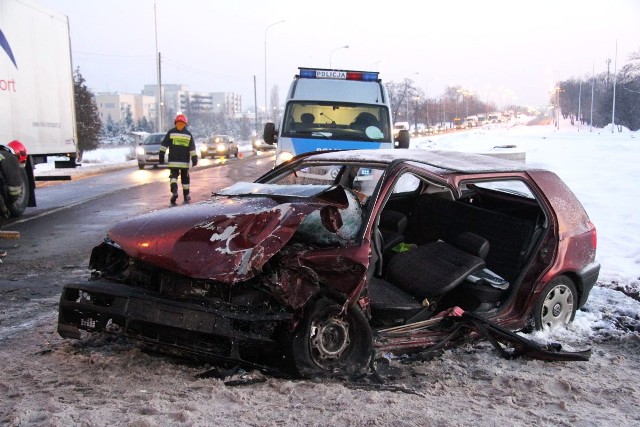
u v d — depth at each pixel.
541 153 32.19
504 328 5.11
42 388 3.96
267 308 4.07
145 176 23.67
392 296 4.83
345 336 4.32
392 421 3.56
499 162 5.75
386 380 4.38
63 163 16.36
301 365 4.13
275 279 4.00
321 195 4.49
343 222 4.61
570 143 44.06
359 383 4.23
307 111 11.84
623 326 5.96
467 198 6.55
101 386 3.99
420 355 4.71
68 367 4.35
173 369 4.30
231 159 36.69
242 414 3.59
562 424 3.73
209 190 17.89
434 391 4.20
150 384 4.03
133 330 4.14
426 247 5.30
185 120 14.51
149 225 4.36
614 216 11.91
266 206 4.45
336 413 3.64
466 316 4.91
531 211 6.00
